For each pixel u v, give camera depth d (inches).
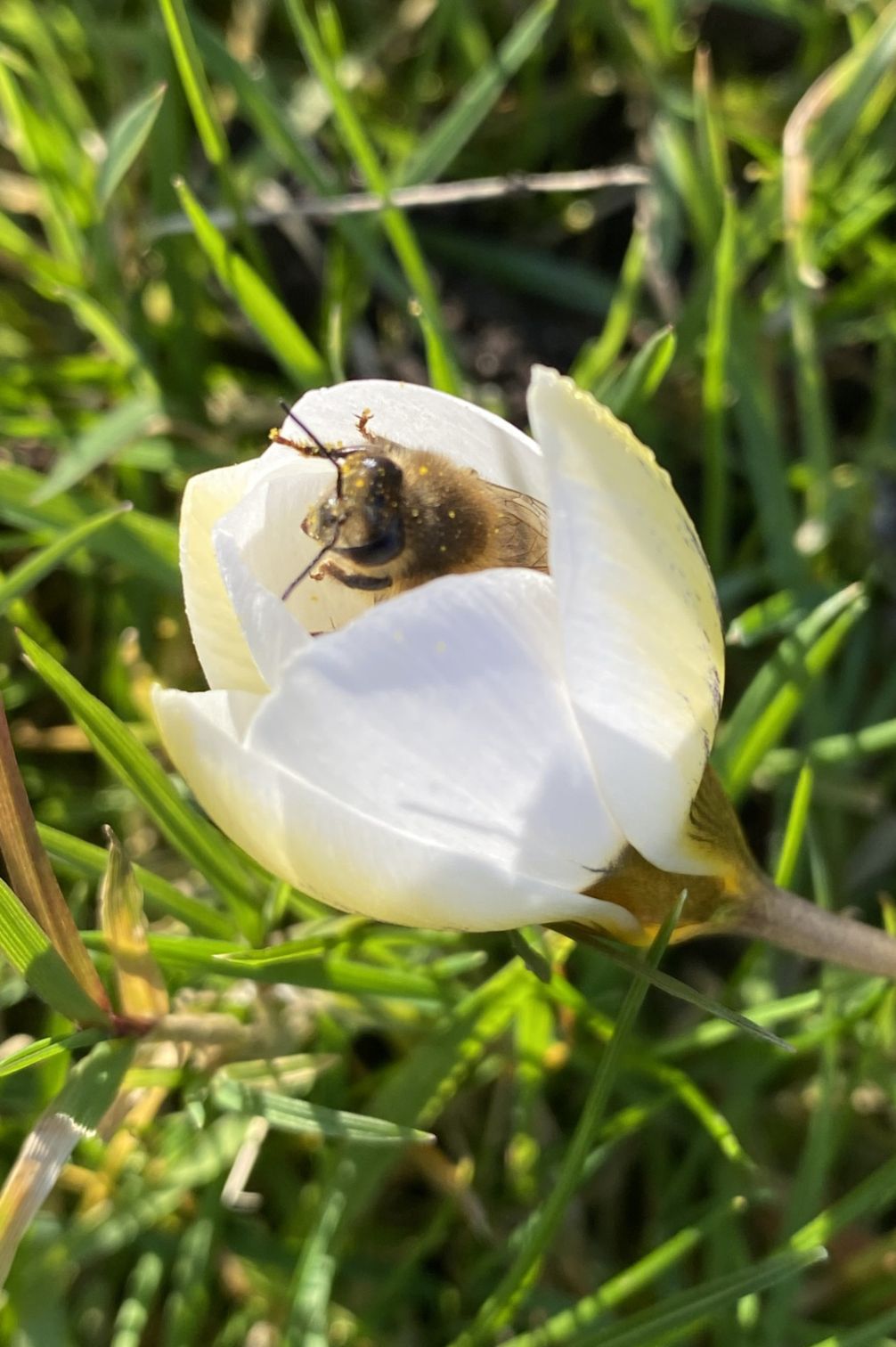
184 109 6.9
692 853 5.1
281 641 4.9
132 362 6.5
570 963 6.1
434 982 5.7
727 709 6.6
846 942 5.3
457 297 6.9
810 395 6.4
